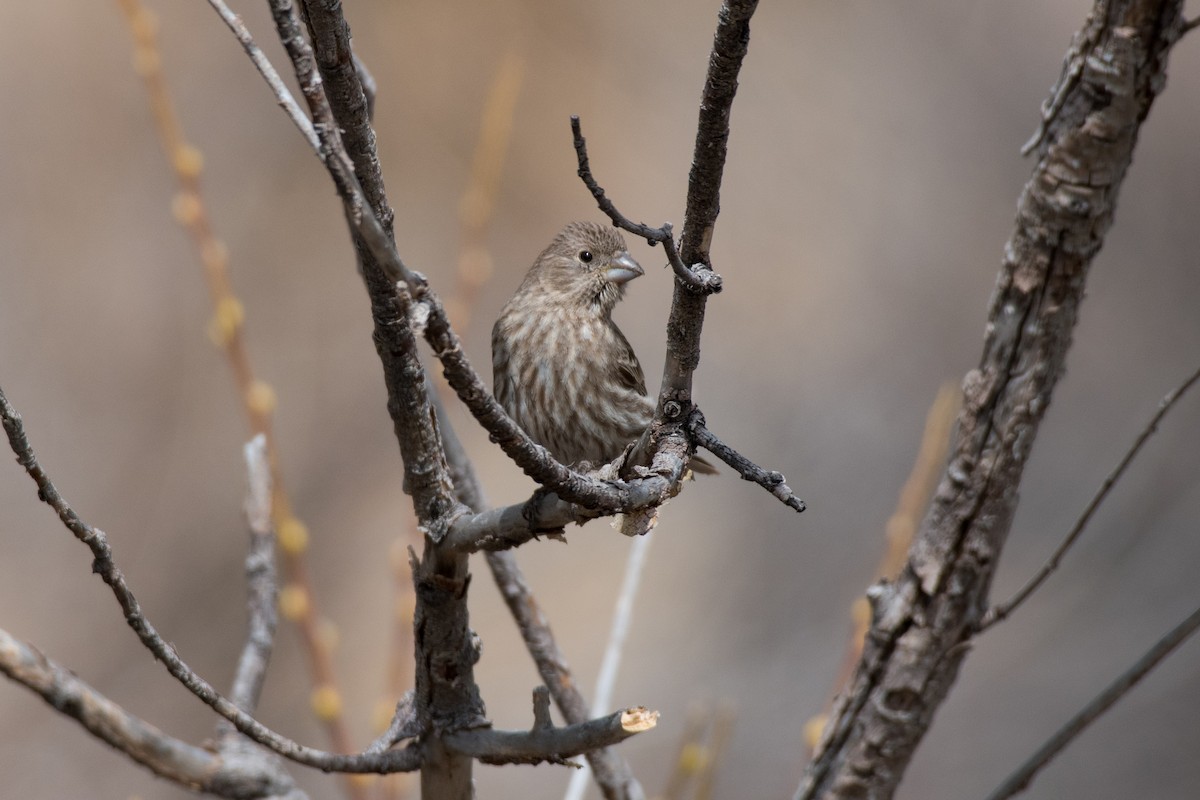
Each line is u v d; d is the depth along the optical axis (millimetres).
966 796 11164
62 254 13742
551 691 5605
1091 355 13797
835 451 14398
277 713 12688
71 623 12656
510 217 15047
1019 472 4988
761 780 11781
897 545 6078
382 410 14625
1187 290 13867
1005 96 15266
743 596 13719
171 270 13984
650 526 4125
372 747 4324
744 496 14438
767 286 15062
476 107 15117
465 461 5582
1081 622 12172
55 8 13938
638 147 15273
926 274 15000
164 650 3721
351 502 14305
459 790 4387
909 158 15273
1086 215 4691
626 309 14977
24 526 12867
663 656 13312
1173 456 12992
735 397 14695
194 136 14273
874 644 5199
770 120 15414
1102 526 12805
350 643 13633
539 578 14281
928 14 15484
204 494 13422
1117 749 11320
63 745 11445
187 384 13812
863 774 5207
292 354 14414
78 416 13359
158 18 14211
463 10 15188
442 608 4262
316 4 3438
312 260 14555
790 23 15555
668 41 15438
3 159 13742
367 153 3713
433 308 3344
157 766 4453
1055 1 15430
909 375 14680
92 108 13984
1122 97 4555
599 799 9812
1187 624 4863
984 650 12156
